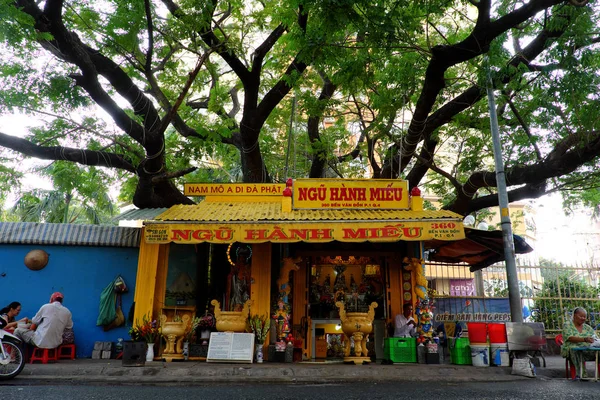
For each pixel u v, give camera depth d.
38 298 11.87
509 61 11.91
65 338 10.97
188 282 12.20
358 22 9.43
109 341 11.75
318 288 12.66
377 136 15.18
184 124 14.98
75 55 10.09
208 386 7.82
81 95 12.06
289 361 10.59
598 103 10.58
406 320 11.45
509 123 14.23
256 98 13.19
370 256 12.34
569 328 9.18
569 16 10.37
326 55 10.71
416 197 11.10
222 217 10.18
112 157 13.32
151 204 13.73
